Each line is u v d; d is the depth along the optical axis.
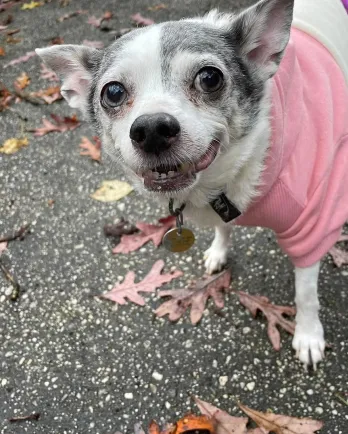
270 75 0.28
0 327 0.40
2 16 0.83
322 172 0.29
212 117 0.26
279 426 0.31
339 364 0.34
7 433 0.33
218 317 0.38
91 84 0.32
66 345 0.38
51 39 0.74
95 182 0.50
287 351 0.35
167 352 0.36
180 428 0.31
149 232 0.44
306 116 0.29
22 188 0.51
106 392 0.35
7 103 0.62
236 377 0.34
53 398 0.35
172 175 0.27
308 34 0.33
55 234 0.46
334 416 0.32
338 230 0.30
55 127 0.56
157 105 0.25
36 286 0.42
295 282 0.36
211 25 0.29
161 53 0.26
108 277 0.42
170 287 0.40
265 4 0.27
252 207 0.30
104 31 0.73
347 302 0.37
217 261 0.40
